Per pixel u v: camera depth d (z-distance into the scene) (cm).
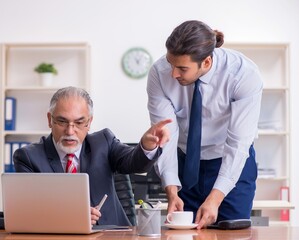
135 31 590
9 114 578
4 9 594
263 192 589
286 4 594
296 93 592
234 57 269
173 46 239
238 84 264
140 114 588
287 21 593
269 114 592
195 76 250
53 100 250
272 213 579
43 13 594
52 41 591
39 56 595
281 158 589
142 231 200
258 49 594
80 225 202
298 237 192
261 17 593
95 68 589
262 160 589
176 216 228
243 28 592
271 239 186
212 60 257
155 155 246
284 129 589
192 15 591
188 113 278
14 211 205
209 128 278
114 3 591
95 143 261
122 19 591
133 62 588
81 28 591
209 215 242
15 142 573
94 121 587
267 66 594
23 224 205
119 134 586
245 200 279
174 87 272
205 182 281
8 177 204
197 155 272
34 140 593
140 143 245
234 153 261
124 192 277
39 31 593
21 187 203
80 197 200
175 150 274
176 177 270
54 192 201
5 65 589
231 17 592
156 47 590
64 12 592
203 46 240
